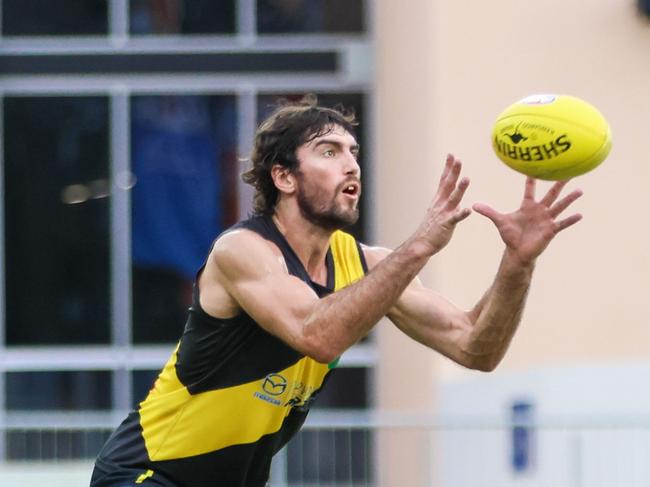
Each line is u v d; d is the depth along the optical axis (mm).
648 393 42562
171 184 48438
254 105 48531
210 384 18656
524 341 42938
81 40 48438
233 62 48531
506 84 43469
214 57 48531
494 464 40125
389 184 46781
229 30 48688
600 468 37938
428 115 43250
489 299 19141
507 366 42781
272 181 18594
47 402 47781
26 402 47844
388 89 46875
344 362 47750
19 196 48062
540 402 42625
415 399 44062
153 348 48031
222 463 19016
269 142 18500
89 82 48375
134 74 48375
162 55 48531
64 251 48094
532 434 39938
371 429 39156
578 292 43062
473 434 40438
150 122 48375
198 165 48406
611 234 43125
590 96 43406
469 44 43531
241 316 18250
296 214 18562
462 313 19703
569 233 43219
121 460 19125
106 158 48312
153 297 48156
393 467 39625
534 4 43594
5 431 38750
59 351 47969
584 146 18156
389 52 46781
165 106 48469
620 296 43000
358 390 47719
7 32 48344
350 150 18609
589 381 42844
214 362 18500
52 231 48094
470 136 43250
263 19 48750
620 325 42969
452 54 43438
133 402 47969
